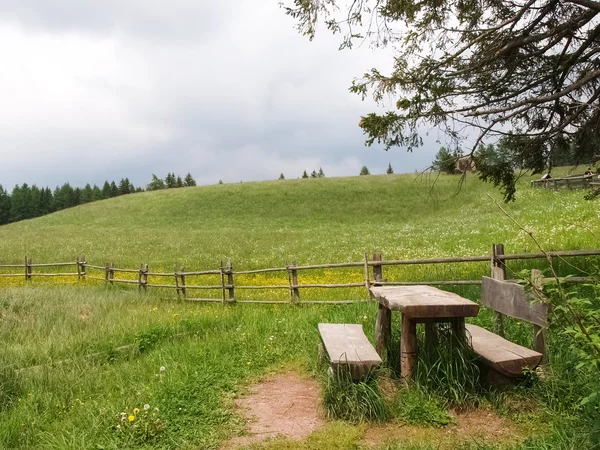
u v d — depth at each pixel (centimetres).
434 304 443
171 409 458
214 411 455
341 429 404
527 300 395
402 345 471
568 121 789
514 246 1457
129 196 6134
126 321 905
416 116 776
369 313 745
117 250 2912
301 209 4734
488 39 831
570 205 2094
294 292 1063
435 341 474
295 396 497
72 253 2823
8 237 3872
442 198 4578
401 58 848
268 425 429
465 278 1030
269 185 5912
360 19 829
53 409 509
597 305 454
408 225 3366
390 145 802
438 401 428
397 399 436
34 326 895
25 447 421
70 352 716
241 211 4816
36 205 11938
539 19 783
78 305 1097
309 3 804
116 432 421
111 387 565
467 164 863
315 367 558
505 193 920
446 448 361
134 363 660
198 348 666
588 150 905
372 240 2645
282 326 758
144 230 4084
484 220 2673
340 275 1541
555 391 412
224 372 564
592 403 329
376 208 4553
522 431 382
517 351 448
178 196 5628
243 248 2784
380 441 384
